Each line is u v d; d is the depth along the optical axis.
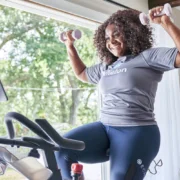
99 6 2.37
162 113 2.56
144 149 1.35
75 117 2.31
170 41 2.56
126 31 1.53
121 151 1.36
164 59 1.30
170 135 2.56
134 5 2.72
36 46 2.09
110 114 1.46
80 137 1.43
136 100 1.40
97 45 1.75
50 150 1.00
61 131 2.19
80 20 2.32
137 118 1.38
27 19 2.04
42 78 2.11
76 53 1.85
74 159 1.38
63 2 2.08
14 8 1.95
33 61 2.06
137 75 1.40
